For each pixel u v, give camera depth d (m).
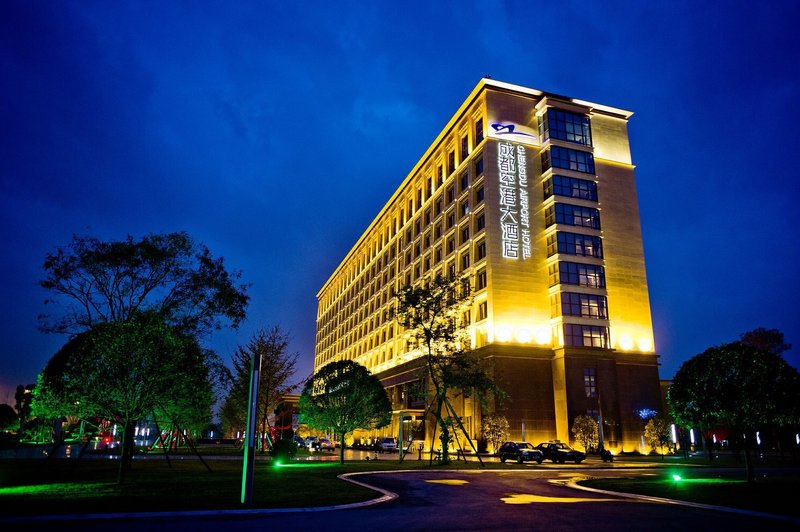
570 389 51.91
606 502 15.93
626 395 54.78
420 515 13.28
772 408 19.11
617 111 64.12
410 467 30.11
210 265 26.45
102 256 23.84
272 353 46.69
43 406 24.88
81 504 13.24
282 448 33.22
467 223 62.47
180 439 64.12
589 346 53.91
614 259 58.69
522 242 57.03
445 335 37.00
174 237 25.62
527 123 61.31
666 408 61.41
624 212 60.91
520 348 53.34
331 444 70.38
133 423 26.09
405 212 83.81
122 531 10.50
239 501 14.47
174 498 14.69
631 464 36.84
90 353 19.80
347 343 109.88
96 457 38.09
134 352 19.64
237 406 50.19
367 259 102.31
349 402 33.94
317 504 14.59
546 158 59.69
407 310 38.81
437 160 73.88
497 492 18.45
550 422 52.31
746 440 20.16
